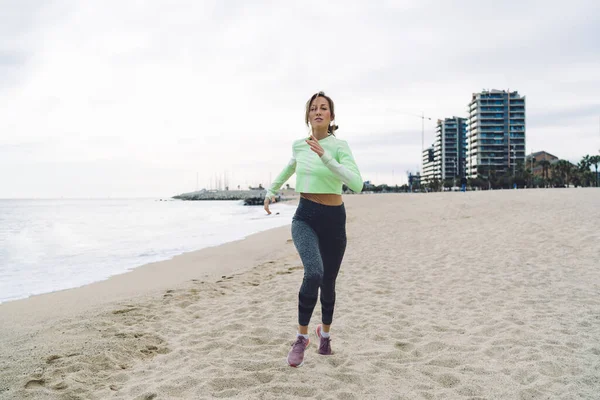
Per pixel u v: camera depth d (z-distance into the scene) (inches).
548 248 291.0
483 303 178.5
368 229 527.5
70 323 157.8
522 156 4877.0
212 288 226.4
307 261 104.4
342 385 103.6
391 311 171.5
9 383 105.0
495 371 110.5
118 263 327.6
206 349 131.1
